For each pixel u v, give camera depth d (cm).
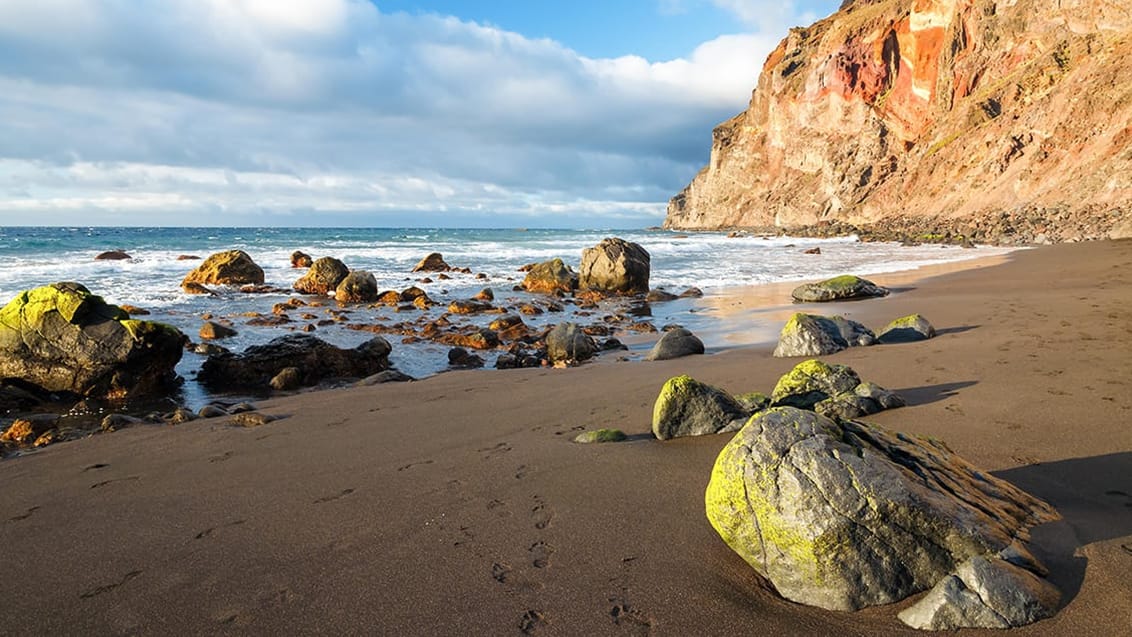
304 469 600
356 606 357
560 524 449
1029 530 369
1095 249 2780
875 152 8250
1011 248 3738
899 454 396
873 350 1028
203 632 338
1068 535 365
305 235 9062
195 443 707
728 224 11744
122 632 342
